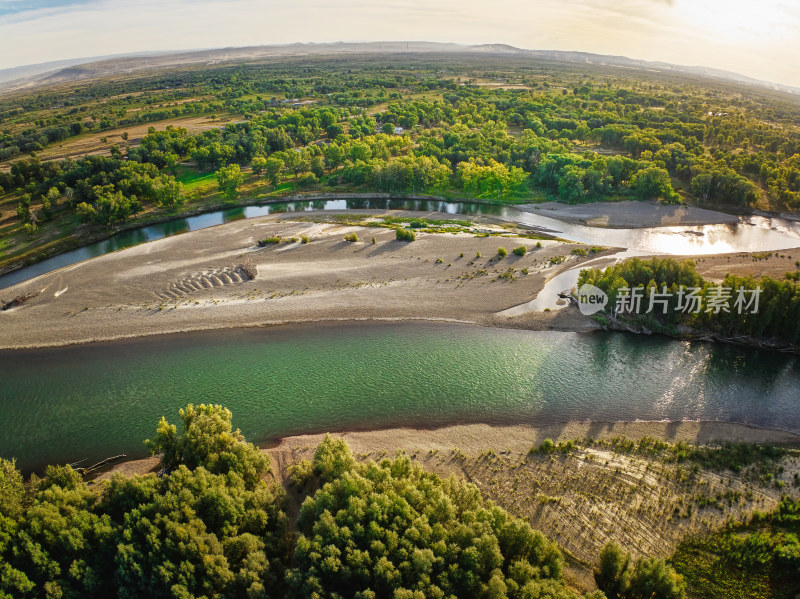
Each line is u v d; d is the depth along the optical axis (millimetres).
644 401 75312
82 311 100812
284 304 102438
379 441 68312
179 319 98188
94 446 69500
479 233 137500
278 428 71688
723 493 57344
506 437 68312
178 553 44438
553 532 53062
